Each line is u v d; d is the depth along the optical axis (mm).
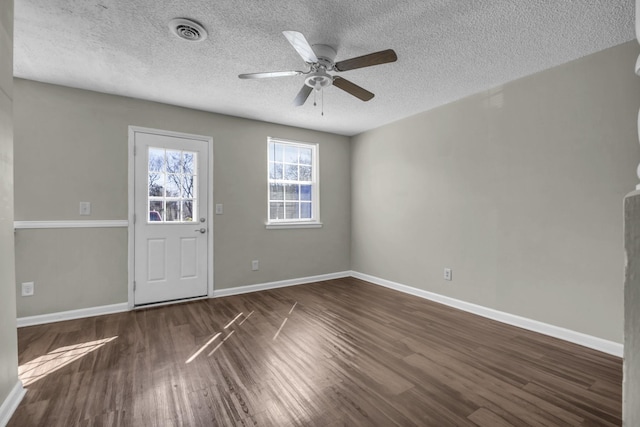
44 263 2877
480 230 3111
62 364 2107
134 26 2068
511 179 2854
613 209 2256
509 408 1651
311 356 2232
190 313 3152
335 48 2307
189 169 3633
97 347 2369
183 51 2381
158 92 3150
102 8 1885
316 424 1532
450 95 3207
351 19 1994
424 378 1940
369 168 4570
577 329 2434
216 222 3785
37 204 2854
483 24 2031
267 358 2201
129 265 3258
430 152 3639
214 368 2061
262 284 4105
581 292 2414
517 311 2811
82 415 1591
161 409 1642
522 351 2303
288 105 3518
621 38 2164
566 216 2494
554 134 2564
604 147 2295
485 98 3061
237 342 2465
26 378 1931
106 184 3156
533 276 2699
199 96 3256
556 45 2262
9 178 1647
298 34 1804
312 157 4676
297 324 2855
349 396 1757
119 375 1972
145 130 3352
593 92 2352
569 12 1903
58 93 2955
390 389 1824
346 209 4922
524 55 2406
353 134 4855
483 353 2273
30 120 2842
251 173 4039
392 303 3502
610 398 1729
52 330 2697
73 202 3004
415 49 2332
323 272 4676
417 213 3809
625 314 457
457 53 2385
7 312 1618
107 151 3164
